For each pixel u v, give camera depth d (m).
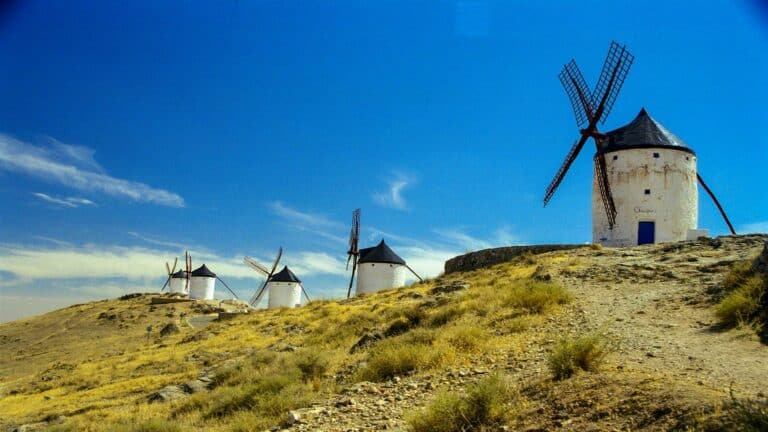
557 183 46.97
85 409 22.86
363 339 21.48
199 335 43.09
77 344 64.38
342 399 12.98
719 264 22.75
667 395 8.17
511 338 16.05
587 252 32.94
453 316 21.12
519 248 39.97
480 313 20.48
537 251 39.00
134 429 15.88
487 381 10.36
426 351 15.49
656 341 13.21
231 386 19.95
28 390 33.25
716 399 7.62
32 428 21.33
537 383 10.77
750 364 10.48
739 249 26.98
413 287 40.94
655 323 15.42
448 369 14.02
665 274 22.88
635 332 14.45
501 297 22.16
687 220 41.19
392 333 21.28
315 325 32.94
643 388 8.78
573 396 9.35
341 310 36.81
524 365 12.80
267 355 23.42
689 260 25.31
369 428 10.58
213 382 22.39
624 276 23.62
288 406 13.99
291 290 85.19
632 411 8.05
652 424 7.47
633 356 11.86
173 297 93.69
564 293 20.48
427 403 11.48
